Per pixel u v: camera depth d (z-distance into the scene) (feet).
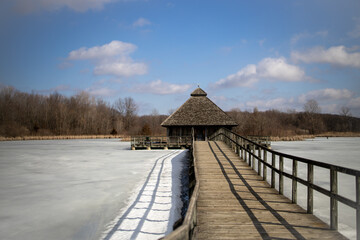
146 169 52.54
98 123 287.07
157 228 23.45
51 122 273.13
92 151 93.97
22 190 38.04
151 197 32.94
